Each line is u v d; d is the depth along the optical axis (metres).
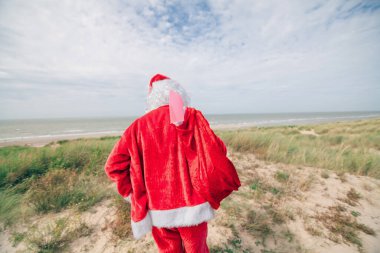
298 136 11.52
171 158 1.15
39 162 4.32
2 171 3.70
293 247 2.24
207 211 1.15
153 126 1.16
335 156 5.57
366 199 3.48
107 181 3.76
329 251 2.21
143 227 1.18
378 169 4.76
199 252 1.31
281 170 4.63
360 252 2.23
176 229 1.30
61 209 2.80
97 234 2.33
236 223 2.58
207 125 1.11
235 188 1.13
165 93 1.24
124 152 1.18
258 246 2.23
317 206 3.14
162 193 1.15
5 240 2.23
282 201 3.21
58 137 32.53
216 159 1.06
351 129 16.50
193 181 1.13
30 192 3.12
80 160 4.73
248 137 6.90
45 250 2.06
